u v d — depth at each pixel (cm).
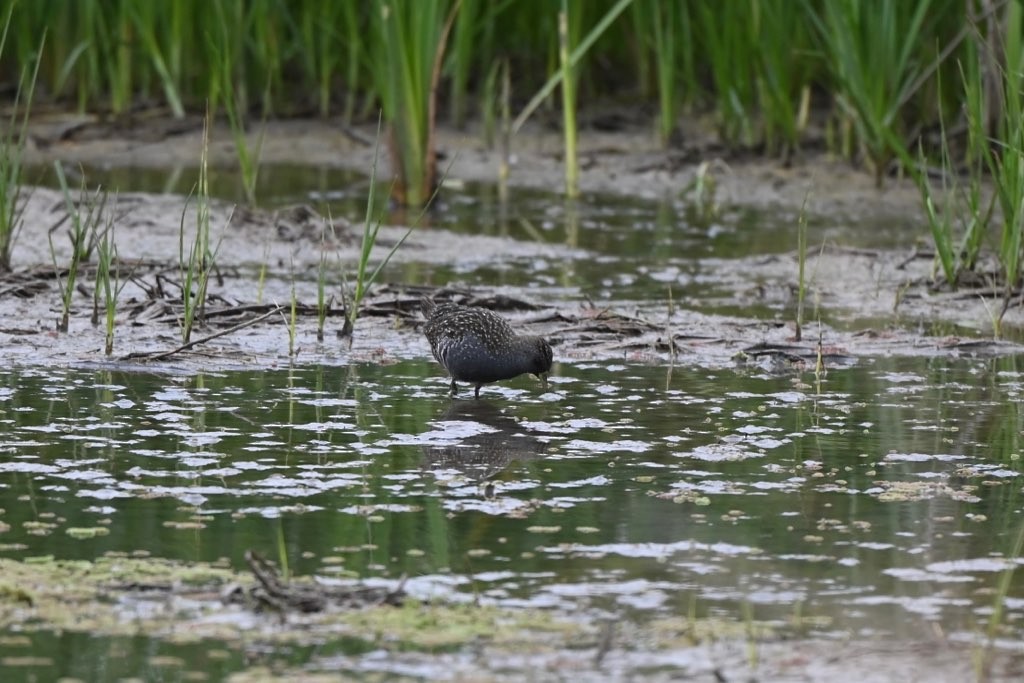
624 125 2692
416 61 2073
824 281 1695
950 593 789
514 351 1180
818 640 727
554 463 1016
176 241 1786
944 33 2284
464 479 975
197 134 2614
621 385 1248
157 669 684
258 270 1669
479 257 1808
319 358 1316
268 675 678
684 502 933
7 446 1021
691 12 2608
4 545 835
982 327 1499
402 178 2127
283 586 767
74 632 725
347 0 2588
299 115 2766
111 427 1075
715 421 1129
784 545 858
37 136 2522
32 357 1274
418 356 1341
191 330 1375
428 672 684
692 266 1780
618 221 2070
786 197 2228
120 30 2605
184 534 859
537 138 2645
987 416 1155
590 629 736
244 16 2664
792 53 2331
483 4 2761
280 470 985
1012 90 1520
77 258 1357
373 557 829
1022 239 1593
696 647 717
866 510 923
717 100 2614
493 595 778
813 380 1273
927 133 2342
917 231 1984
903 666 698
